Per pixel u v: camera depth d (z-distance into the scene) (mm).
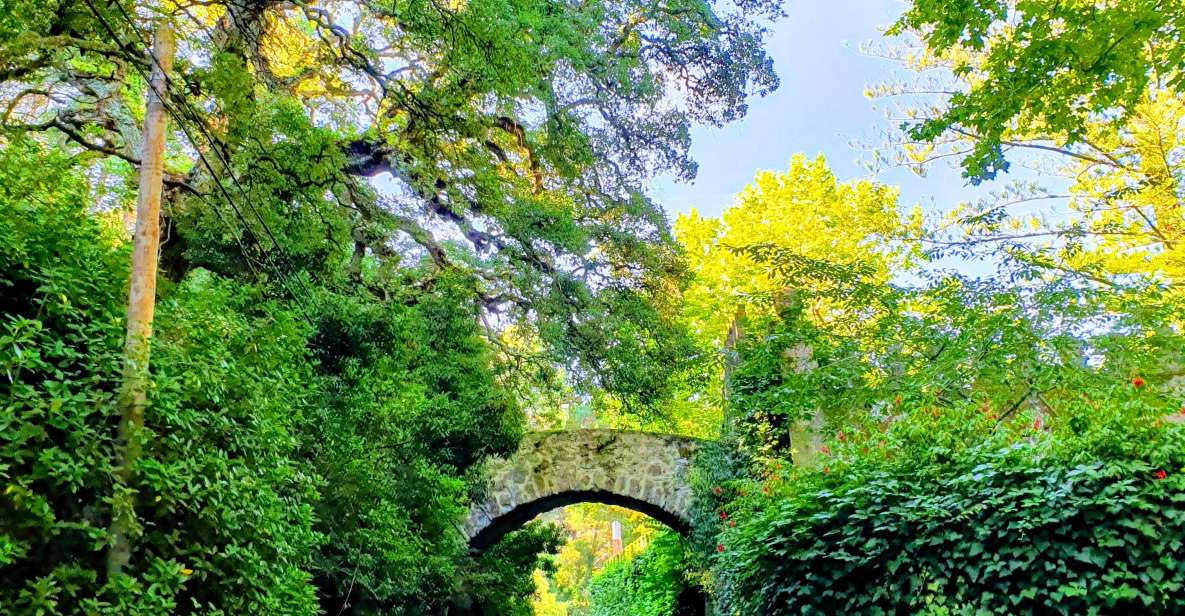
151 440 4191
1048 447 5465
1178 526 4812
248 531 4562
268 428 4934
